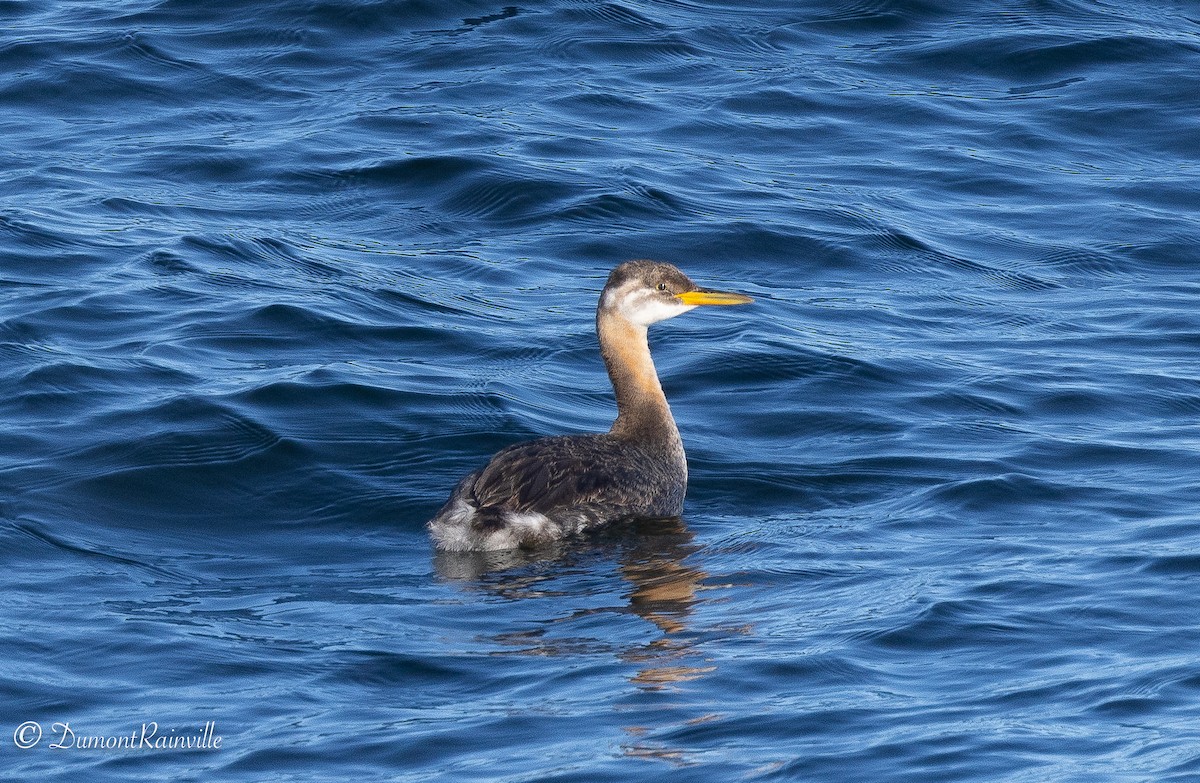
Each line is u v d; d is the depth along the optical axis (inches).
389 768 507.5
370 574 683.4
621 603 641.0
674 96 1295.5
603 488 732.7
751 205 1134.4
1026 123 1269.7
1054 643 587.5
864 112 1280.8
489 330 957.8
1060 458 799.7
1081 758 501.7
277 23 1390.3
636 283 786.2
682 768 501.7
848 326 979.9
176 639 601.6
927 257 1079.6
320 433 814.5
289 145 1204.5
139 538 717.9
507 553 705.0
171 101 1277.1
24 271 1000.9
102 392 844.0
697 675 568.7
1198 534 692.1
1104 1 1470.2
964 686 555.5
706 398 887.1
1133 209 1149.1
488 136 1212.5
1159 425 842.8
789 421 858.1
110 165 1174.3
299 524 741.9
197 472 772.6
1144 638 588.7
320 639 605.6
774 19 1427.2
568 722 534.6
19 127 1232.8
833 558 685.9
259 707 549.0
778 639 598.2
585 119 1254.3
